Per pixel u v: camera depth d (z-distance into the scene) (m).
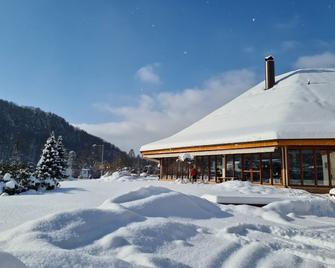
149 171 45.03
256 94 28.12
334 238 6.26
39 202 9.26
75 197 10.88
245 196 10.62
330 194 13.23
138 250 4.50
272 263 4.57
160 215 7.06
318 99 22.61
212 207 8.59
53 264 3.29
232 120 23.77
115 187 15.63
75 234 4.84
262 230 6.78
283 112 20.88
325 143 15.52
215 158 20.16
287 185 16.42
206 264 4.41
